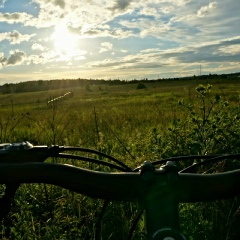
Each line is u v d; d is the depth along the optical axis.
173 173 0.92
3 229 3.36
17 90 126.75
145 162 0.96
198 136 4.71
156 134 5.40
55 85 139.62
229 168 4.38
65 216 3.74
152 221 0.86
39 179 1.00
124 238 3.35
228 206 3.63
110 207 3.77
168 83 133.50
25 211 3.57
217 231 3.34
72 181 0.99
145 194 0.90
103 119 11.95
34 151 1.17
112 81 172.88
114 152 5.77
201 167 4.20
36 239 3.17
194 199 0.95
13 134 10.36
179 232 0.78
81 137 8.09
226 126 4.75
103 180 0.98
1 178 0.99
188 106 5.11
